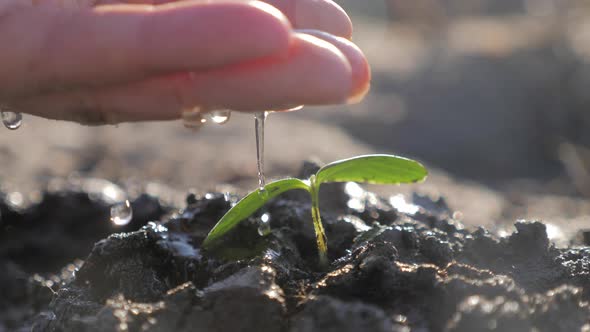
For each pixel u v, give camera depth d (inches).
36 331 9.8
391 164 9.2
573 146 71.6
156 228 10.2
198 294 8.6
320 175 9.5
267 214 10.3
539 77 80.4
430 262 9.5
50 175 27.3
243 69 8.1
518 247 9.9
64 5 8.7
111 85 8.3
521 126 75.9
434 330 8.3
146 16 8.1
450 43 100.7
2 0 8.4
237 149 35.1
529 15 119.6
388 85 84.4
